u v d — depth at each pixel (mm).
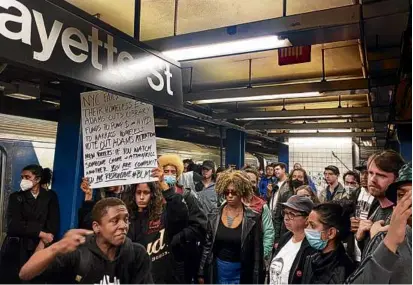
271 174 6027
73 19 1628
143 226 2174
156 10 3445
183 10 3422
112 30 1853
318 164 11062
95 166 2248
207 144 9750
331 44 4012
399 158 1595
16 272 2980
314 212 1658
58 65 1532
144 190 2168
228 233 2463
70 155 3432
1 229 3943
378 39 3295
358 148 11797
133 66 1968
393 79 4242
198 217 2633
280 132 10156
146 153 2107
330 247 1644
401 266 1088
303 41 2463
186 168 5789
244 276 2398
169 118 7203
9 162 4141
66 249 1295
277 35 2348
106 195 2801
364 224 1676
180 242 2488
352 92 4414
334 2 3145
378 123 6445
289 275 1810
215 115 6746
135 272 1553
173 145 7820
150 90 2076
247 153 12602
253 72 5242
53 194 3234
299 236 1909
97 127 2275
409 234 1163
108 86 1785
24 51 1389
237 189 2457
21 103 4520
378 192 1594
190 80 5266
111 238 1413
